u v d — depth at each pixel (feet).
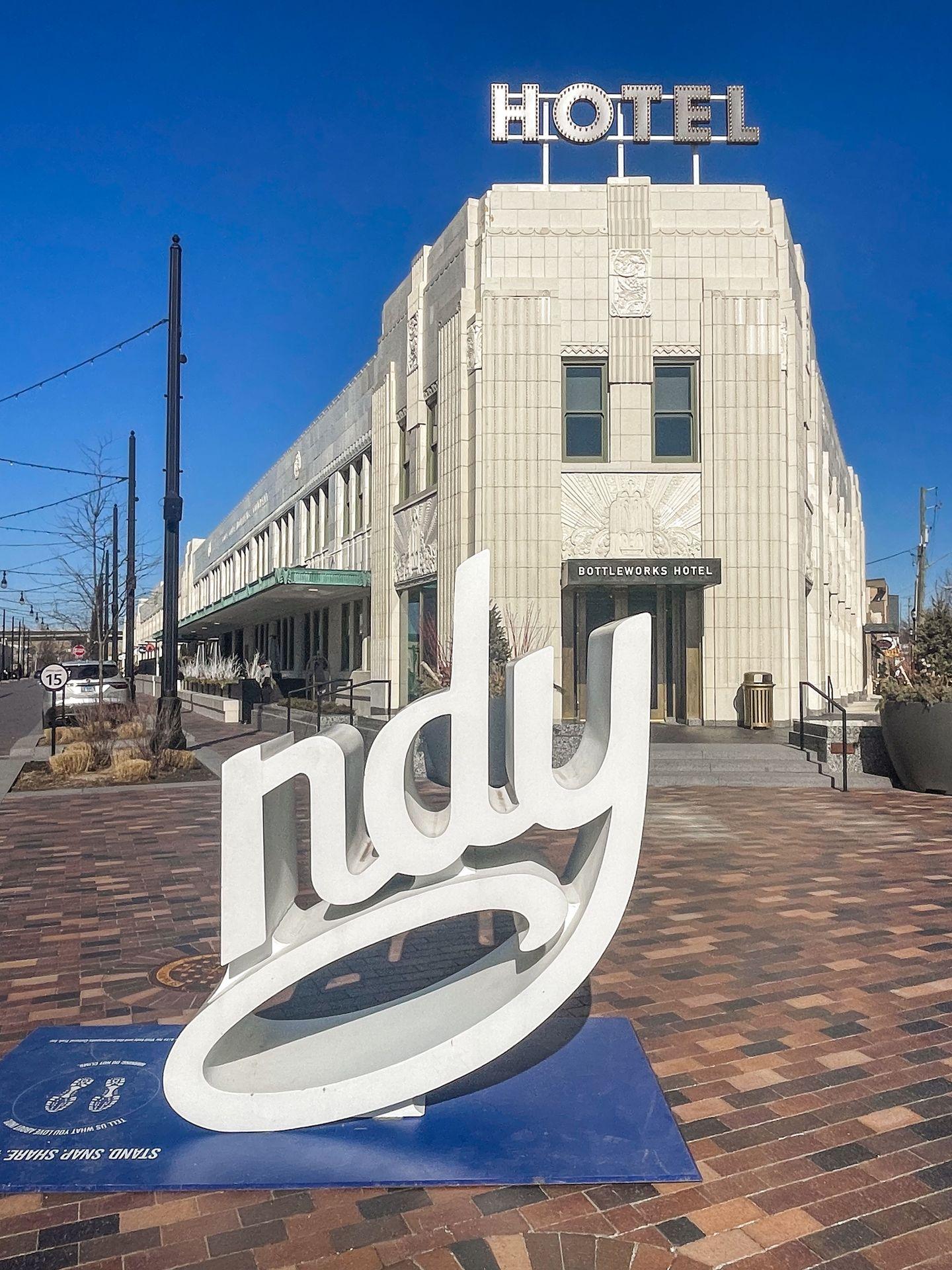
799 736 47.55
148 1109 12.53
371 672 77.51
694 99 57.16
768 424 55.26
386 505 74.02
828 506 85.71
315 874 12.25
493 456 55.67
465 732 12.48
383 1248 9.69
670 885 24.40
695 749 45.09
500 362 55.88
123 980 17.58
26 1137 11.83
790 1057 14.12
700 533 55.47
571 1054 14.03
